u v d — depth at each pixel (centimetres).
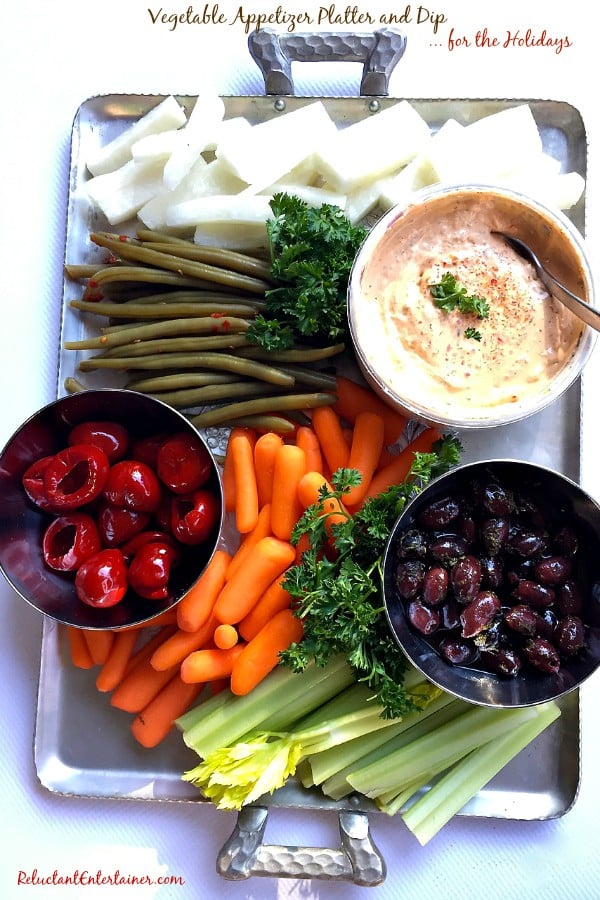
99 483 49
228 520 54
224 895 54
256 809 51
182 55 58
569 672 47
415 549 47
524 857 54
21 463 50
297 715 52
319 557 51
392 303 49
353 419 53
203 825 54
